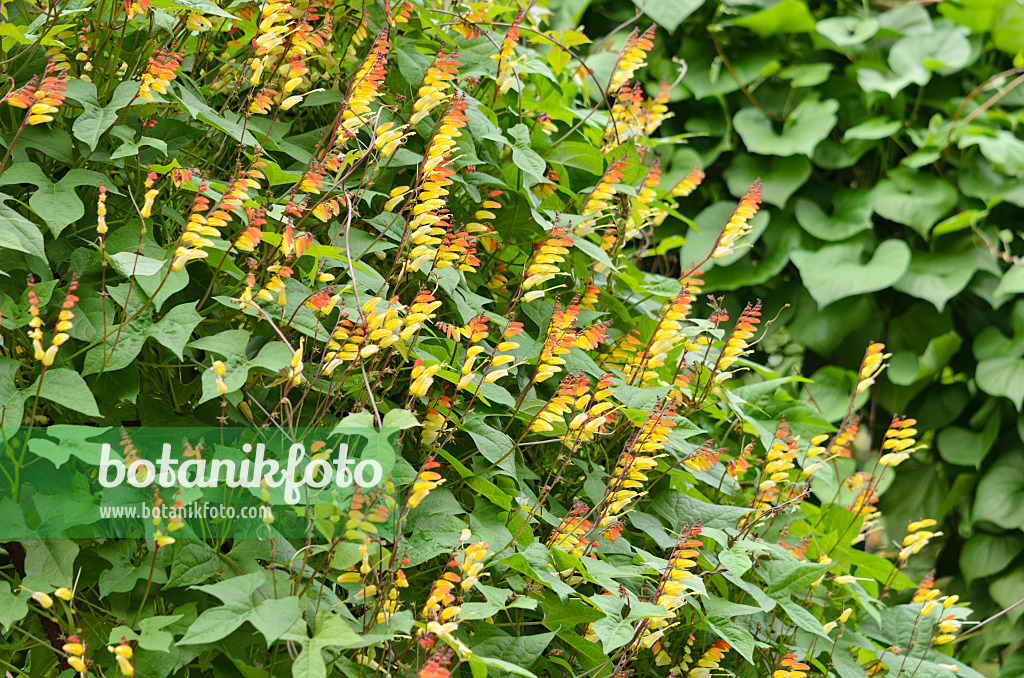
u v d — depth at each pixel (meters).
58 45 3.45
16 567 3.43
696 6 4.18
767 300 4.25
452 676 3.46
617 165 3.65
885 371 4.20
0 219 3.40
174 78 3.47
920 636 3.73
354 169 3.55
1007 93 4.25
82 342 3.44
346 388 3.47
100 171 3.50
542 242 3.61
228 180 3.55
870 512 3.79
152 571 3.38
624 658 3.51
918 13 4.27
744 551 3.59
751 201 3.65
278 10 3.48
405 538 3.46
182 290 3.49
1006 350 4.16
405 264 3.49
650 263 4.35
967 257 4.16
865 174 4.28
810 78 4.24
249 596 3.37
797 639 3.70
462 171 3.63
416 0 3.66
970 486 4.21
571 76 3.92
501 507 3.51
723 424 3.85
